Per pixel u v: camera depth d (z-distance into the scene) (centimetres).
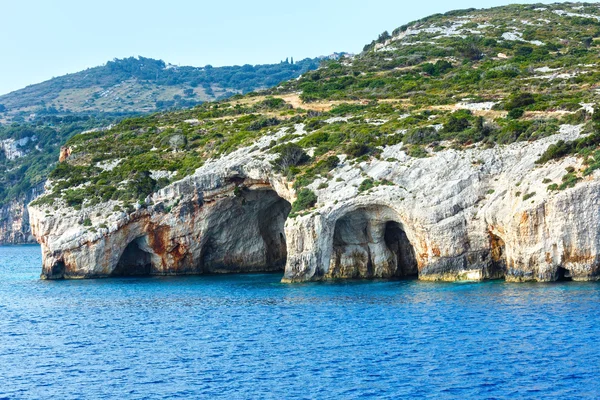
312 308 7100
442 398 4497
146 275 10650
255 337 6044
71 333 6550
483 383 4716
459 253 8269
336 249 9300
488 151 8569
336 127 10650
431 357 5266
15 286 9950
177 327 6569
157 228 10450
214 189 10250
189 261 10581
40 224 10700
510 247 7894
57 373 5256
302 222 8775
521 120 9144
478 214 8212
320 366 5166
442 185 8450
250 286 8856
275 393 4659
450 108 10894
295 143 10344
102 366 5391
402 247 9319
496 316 6269
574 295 6850
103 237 10356
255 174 9906
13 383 5044
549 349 5312
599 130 7975
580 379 4725
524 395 4503
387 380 4828
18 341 6297
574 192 7506
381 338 5812
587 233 7506
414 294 7519
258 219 10769
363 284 8475
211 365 5294
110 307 7794
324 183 9062
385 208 8744
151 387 4856
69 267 10512
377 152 9288
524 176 8106
